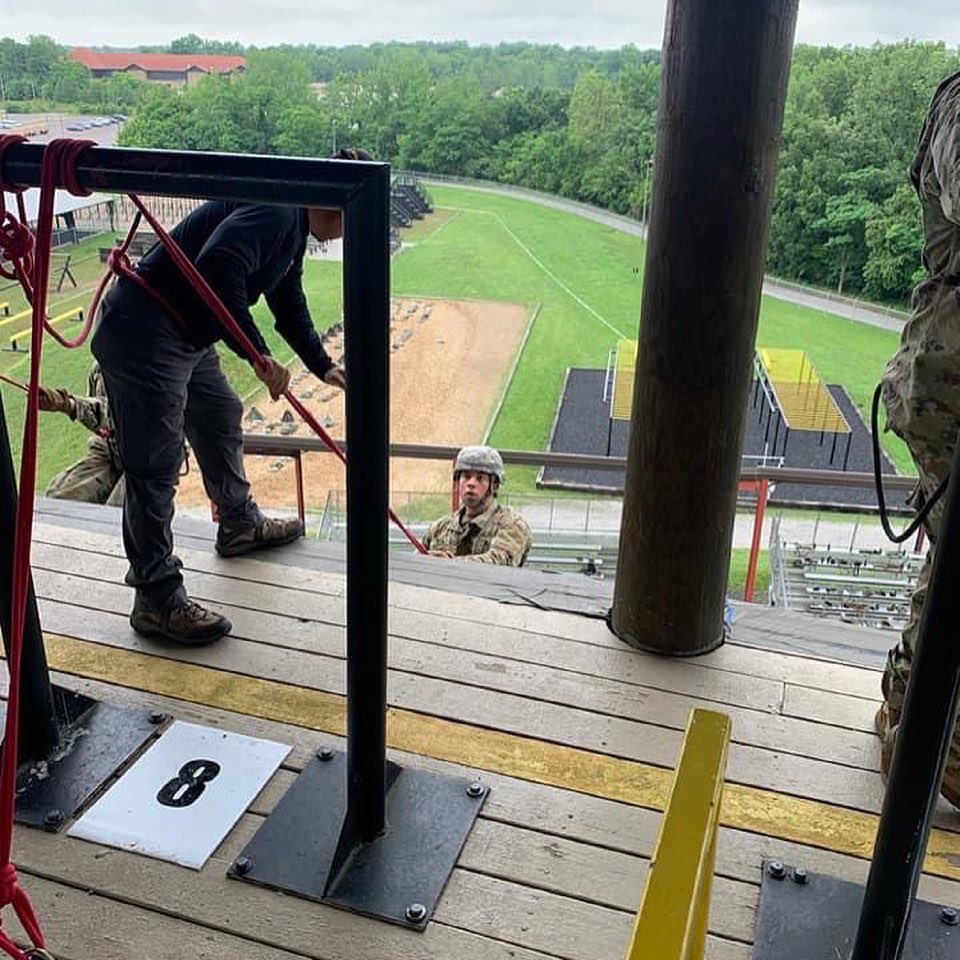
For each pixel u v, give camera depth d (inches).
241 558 98.0
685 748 32.6
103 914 55.7
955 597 40.8
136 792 65.3
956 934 55.1
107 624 85.7
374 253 46.5
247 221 71.8
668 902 25.9
